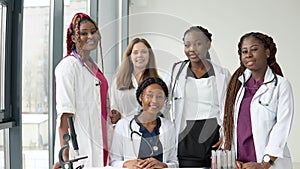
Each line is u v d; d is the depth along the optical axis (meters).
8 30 1.93
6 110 1.91
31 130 2.28
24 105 2.21
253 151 1.91
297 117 4.41
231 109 1.92
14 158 1.98
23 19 2.04
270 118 1.90
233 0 4.44
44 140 2.42
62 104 1.74
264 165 1.81
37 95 2.34
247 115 1.92
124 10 4.14
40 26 2.37
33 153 2.31
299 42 4.41
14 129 1.98
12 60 1.97
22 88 2.13
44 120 2.41
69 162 1.45
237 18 4.45
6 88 1.92
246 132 1.91
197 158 1.63
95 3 3.23
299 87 4.41
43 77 2.41
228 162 1.69
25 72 2.22
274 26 4.42
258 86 1.93
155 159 1.56
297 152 4.41
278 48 4.43
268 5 4.42
